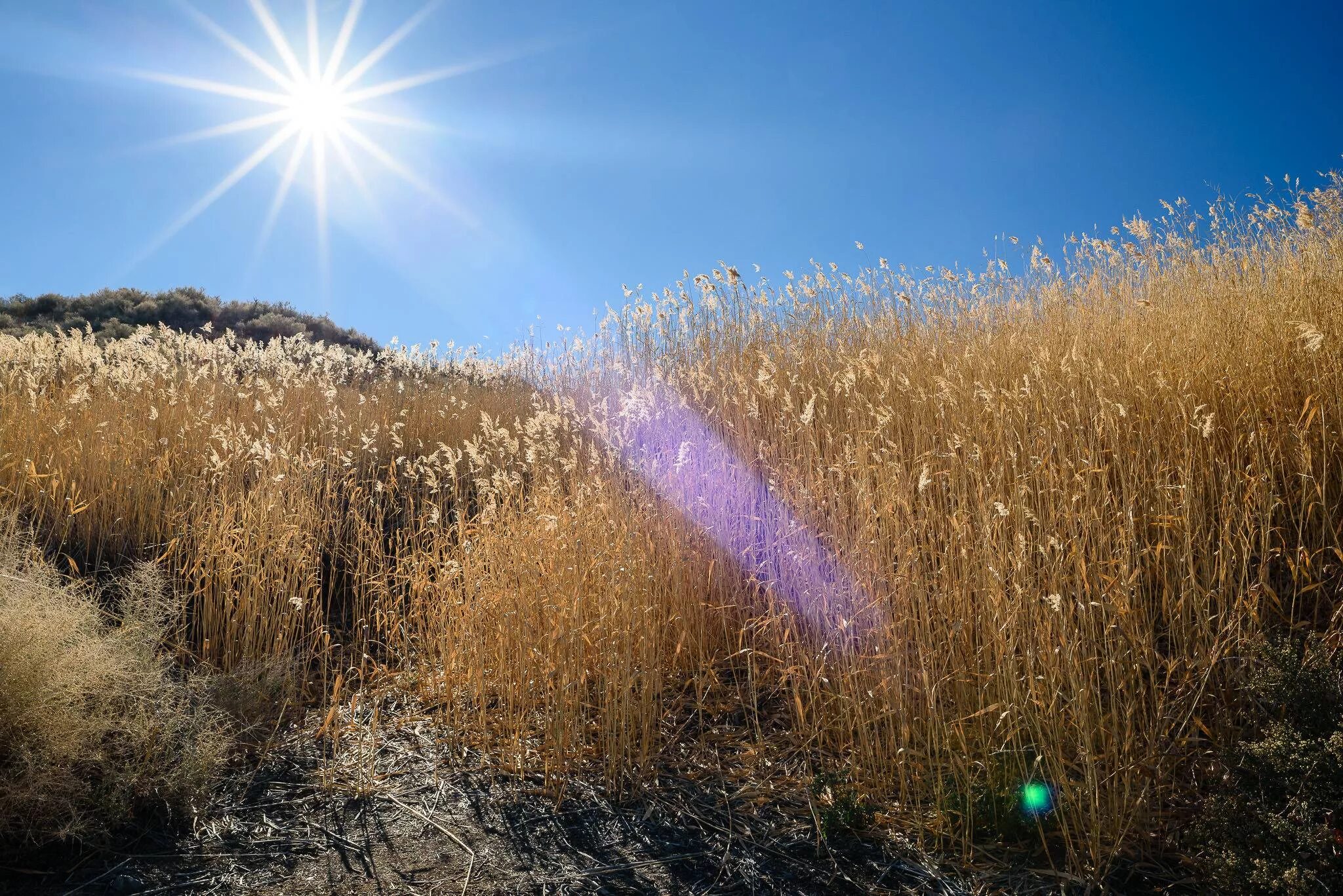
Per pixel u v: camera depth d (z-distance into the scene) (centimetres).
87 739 363
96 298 2073
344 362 1266
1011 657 347
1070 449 471
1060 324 710
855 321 896
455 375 1295
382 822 367
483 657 472
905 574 414
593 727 435
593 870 328
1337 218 659
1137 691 370
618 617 445
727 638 507
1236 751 319
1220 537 384
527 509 602
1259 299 586
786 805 366
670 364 944
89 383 888
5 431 666
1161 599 410
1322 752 282
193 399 887
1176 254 739
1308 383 465
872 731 396
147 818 362
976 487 448
